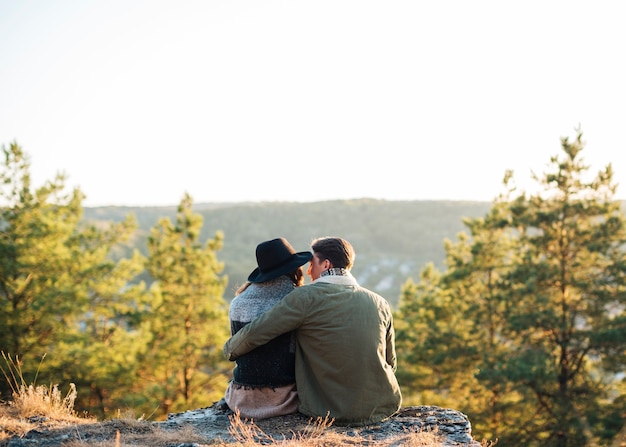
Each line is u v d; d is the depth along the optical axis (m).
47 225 14.98
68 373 13.98
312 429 4.22
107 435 4.16
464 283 18.45
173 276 17.58
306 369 4.52
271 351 4.53
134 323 17.42
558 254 16.25
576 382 15.80
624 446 4.55
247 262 115.38
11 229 14.84
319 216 148.62
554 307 15.94
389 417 4.57
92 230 18.52
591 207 15.91
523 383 15.02
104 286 17.64
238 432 4.25
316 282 4.54
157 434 4.11
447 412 4.81
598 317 15.52
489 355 16.20
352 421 4.38
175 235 18.11
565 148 16.11
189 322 17.45
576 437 14.20
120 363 15.49
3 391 12.80
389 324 4.75
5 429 4.14
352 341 4.38
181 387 17.03
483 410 16.41
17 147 15.13
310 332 4.42
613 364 15.00
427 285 21.25
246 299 4.63
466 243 19.50
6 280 14.25
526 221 16.28
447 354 16.88
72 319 16.34
